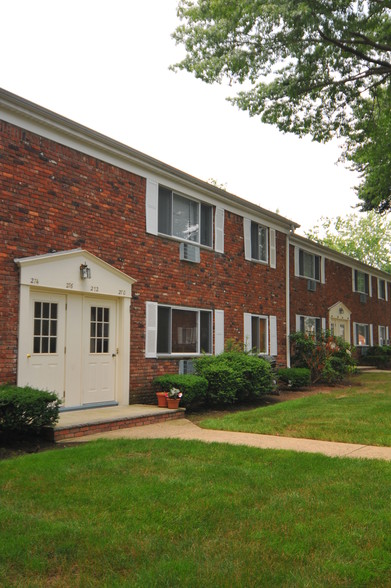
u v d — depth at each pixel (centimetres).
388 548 398
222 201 1560
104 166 1144
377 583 347
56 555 389
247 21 1230
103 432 916
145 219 1253
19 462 653
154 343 1257
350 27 1243
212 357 1351
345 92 1491
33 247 968
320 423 970
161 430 939
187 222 1430
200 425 998
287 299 1917
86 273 1055
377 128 1598
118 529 438
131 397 1184
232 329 1578
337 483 564
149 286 1256
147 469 621
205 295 1464
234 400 1288
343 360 1939
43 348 993
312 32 1262
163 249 1312
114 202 1164
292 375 1681
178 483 561
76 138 1066
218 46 1317
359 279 2827
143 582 346
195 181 1399
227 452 718
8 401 782
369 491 535
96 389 1107
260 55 1316
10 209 931
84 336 1083
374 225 5053
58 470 613
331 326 2455
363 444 807
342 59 1409
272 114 1524
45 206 998
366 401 1279
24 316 934
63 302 1038
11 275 923
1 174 920
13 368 915
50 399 824
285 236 1947
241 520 460
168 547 404
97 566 373
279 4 1167
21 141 962
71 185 1058
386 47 1335
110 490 538
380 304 3136
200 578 352
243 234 1667
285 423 978
